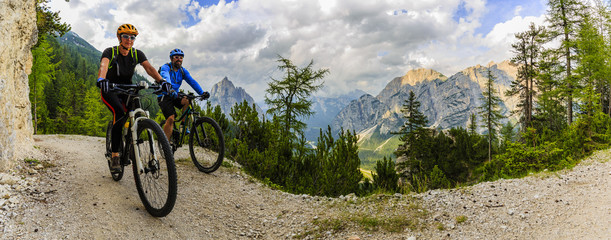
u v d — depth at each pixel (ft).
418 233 12.84
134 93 12.49
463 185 20.07
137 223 11.55
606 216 12.84
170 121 16.98
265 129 28.78
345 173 25.35
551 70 93.09
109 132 14.82
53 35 57.00
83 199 12.38
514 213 14.19
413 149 106.73
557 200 15.39
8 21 14.75
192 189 16.67
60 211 11.27
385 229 13.30
